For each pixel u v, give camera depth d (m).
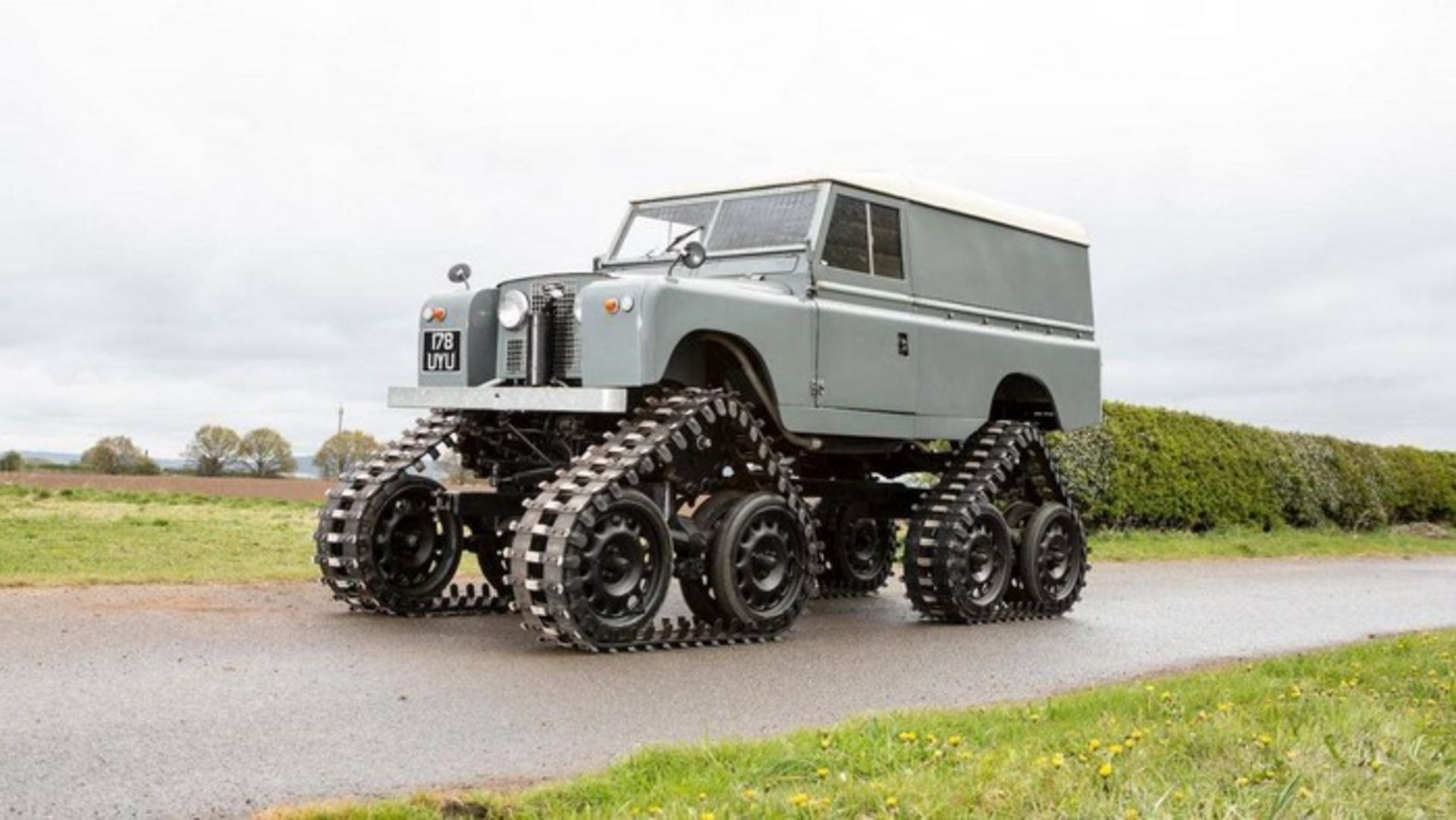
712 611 9.48
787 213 10.24
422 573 10.02
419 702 6.49
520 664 7.75
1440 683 7.44
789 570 9.59
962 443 11.64
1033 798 4.51
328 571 9.66
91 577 10.23
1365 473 27.70
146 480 22.69
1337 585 15.65
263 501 20.38
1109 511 20.52
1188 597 13.48
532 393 9.12
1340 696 6.68
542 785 4.86
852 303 10.28
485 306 9.93
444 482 10.52
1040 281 12.23
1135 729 5.64
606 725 6.16
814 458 12.31
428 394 9.77
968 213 11.46
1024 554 11.41
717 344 9.73
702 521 9.25
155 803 4.63
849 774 4.92
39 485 21.28
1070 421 12.30
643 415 9.00
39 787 4.76
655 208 11.05
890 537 13.15
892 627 10.49
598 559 8.36
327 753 5.41
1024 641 9.80
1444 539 27.70
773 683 7.49
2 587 9.68
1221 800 4.52
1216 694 6.88
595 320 8.86
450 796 4.66
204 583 10.60
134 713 5.95
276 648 7.83
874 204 10.59
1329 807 4.47
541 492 9.49
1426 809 4.62
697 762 5.09
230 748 5.41
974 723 5.94
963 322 11.31
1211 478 22.64
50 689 6.37
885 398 10.39
